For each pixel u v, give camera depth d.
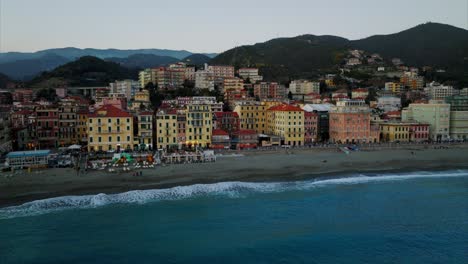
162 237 75.25
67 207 90.75
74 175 112.81
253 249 70.94
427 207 95.31
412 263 66.94
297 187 112.12
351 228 81.19
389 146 179.25
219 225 81.62
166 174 117.38
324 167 135.25
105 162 127.62
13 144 157.75
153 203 94.81
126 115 156.62
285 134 186.50
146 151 152.00
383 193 107.44
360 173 130.88
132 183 107.75
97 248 70.25
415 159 152.00
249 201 97.94
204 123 167.00
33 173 114.12
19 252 68.25
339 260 67.62
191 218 85.44
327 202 98.44
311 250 71.00
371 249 71.81
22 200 93.69
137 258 66.94
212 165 131.00
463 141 197.88
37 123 166.88
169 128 163.62
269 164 135.75
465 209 94.00
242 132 176.38
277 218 86.31
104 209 90.00
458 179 125.50
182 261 66.25
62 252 68.44
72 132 171.50
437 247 72.94
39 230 77.50
